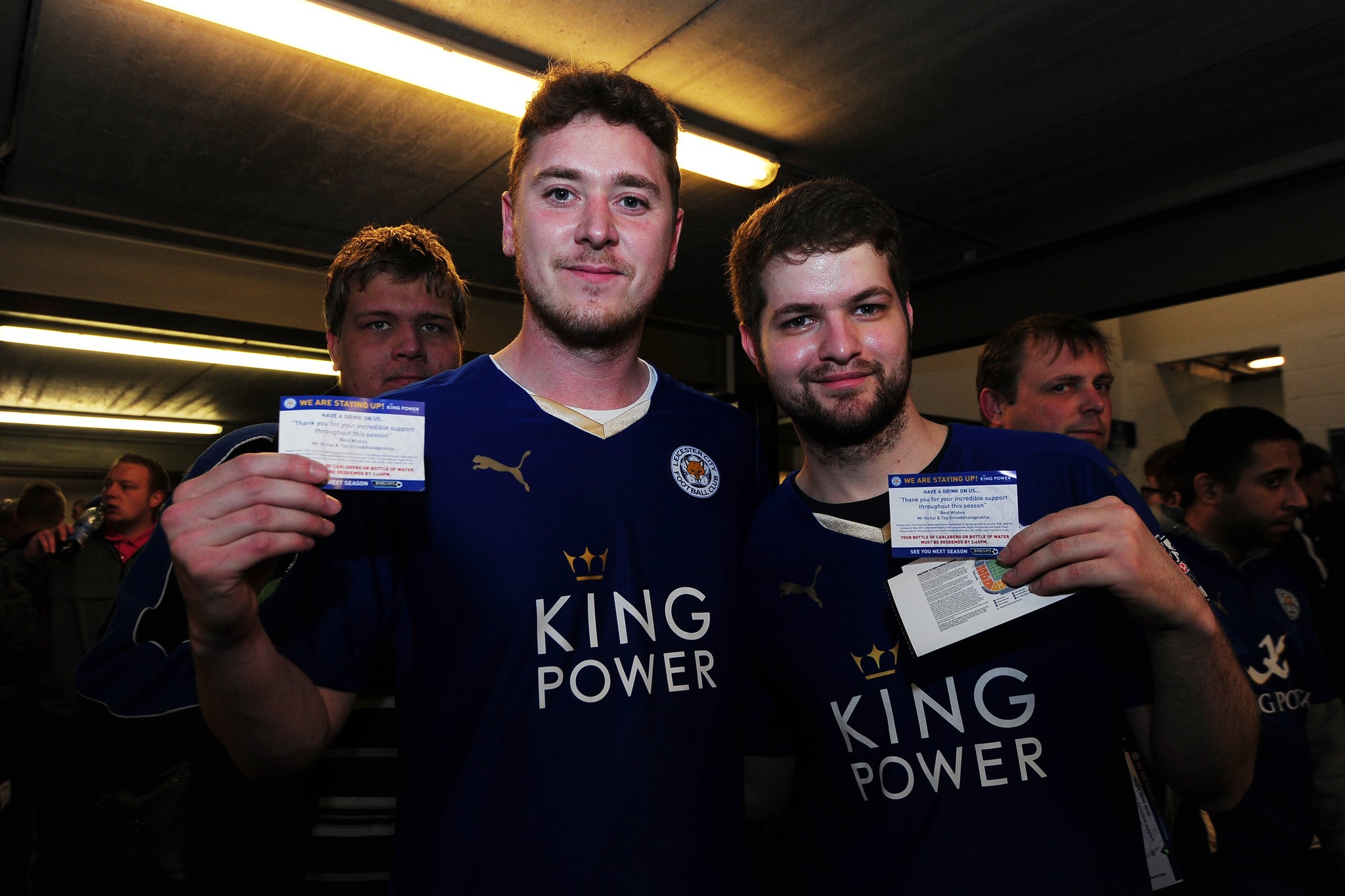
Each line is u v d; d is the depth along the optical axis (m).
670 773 1.05
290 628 1.03
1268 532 1.83
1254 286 3.92
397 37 2.56
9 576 3.07
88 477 10.36
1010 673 1.07
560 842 0.99
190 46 2.70
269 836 1.31
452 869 0.99
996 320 4.91
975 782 1.04
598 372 1.19
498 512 1.09
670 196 1.22
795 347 1.14
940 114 3.36
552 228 1.14
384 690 1.37
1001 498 0.98
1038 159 3.75
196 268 4.43
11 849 2.93
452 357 1.82
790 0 2.60
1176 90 3.21
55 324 5.23
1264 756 1.58
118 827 1.60
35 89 2.93
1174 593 0.90
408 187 3.76
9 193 3.76
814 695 1.14
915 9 2.67
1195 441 1.96
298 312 4.73
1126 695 1.11
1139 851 1.07
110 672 1.12
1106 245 4.43
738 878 1.10
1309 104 3.31
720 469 1.26
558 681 1.04
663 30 2.74
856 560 1.15
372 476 0.90
